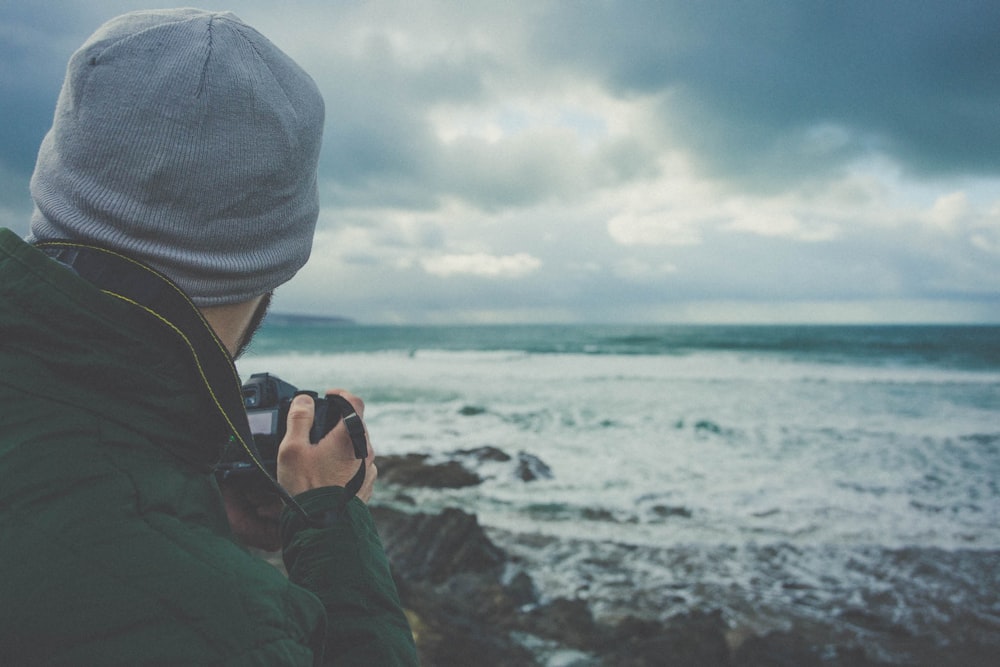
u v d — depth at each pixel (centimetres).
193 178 66
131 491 56
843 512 988
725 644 547
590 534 893
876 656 601
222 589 55
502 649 507
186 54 69
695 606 686
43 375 57
